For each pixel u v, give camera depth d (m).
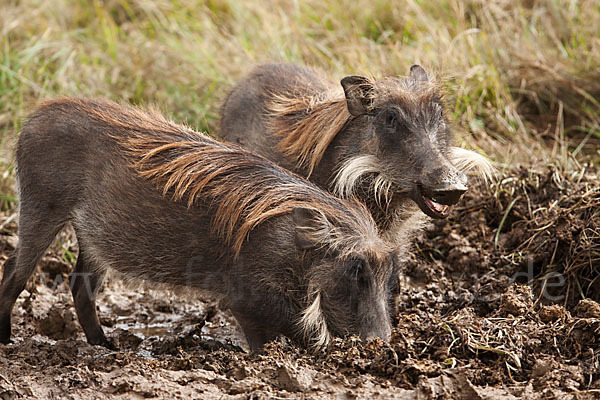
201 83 16.36
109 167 9.92
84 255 10.44
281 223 9.13
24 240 10.24
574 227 10.91
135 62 17.09
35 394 8.51
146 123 10.31
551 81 15.79
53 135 10.11
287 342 9.56
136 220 9.78
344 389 8.23
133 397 8.39
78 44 18.02
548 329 9.20
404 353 8.61
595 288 10.60
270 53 16.56
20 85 16.59
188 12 19.14
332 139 11.05
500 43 16.45
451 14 17.59
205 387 8.47
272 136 11.88
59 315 10.84
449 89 14.21
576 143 14.88
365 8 18.06
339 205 9.26
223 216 9.34
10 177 14.41
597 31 16.67
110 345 10.42
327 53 16.41
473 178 12.97
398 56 15.96
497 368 8.64
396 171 10.39
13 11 19.00
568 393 8.09
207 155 9.84
